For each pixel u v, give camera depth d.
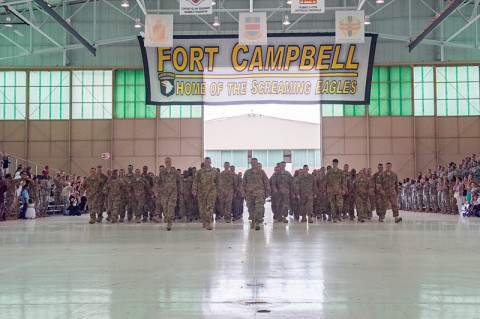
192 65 28.09
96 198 16.38
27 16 33.16
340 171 16.30
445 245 8.43
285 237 10.16
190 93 28.08
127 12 33.12
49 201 23.88
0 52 33.25
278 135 46.75
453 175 21.91
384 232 11.47
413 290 4.54
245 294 4.39
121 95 33.12
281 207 16.11
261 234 11.03
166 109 33.12
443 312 3.72
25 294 4.43
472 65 32.28
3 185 18.52
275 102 27.98
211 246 8.40
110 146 32.97
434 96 32.41
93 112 33.09
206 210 12.98
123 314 3.70
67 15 33.25
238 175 17.84
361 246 8.29
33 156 32.84
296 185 16.28
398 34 32.72
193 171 17.55
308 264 6.16
